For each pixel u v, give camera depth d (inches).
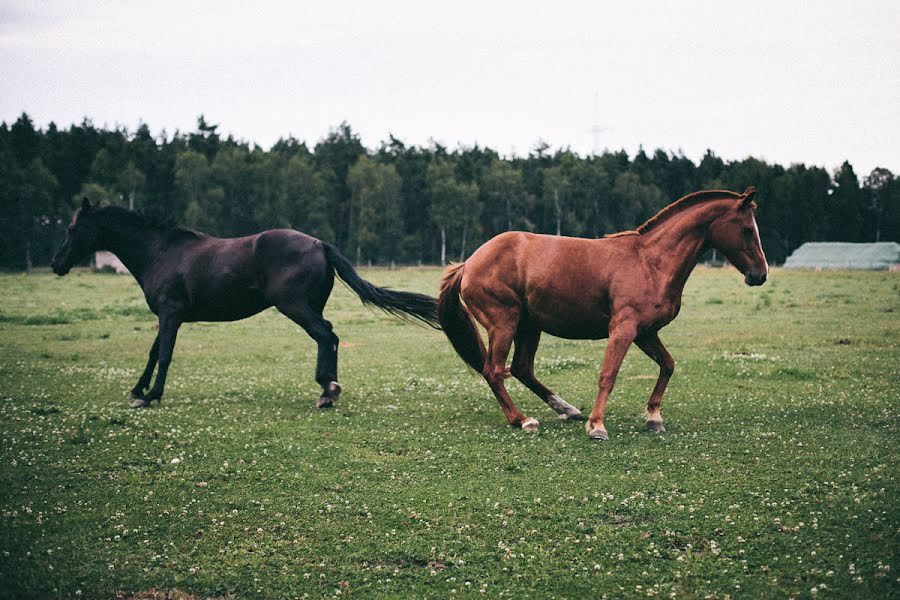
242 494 297.7
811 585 213.0
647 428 396.8
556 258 399.9
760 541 242.7
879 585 209.9
